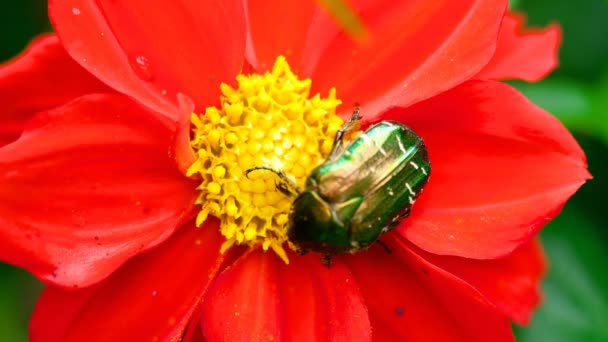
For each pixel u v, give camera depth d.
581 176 0.19
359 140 0.19
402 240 0.20
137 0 0.19
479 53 0.19
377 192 0.19
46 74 0.19
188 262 0.20
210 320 0.19
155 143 0.19
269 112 0.20
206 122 0.20
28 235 0.19
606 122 0.23
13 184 0.18
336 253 0.19
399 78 0.20
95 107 0.19
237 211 0.20
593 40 0.23
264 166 0.20
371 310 0.20
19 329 0.22
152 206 0.19
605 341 0.23
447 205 0.20
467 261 0.20
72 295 0.19
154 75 0.19
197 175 0.20
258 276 0.20
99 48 0.19
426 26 0.20
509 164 0.20
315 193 0.19
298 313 0.20
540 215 0.19
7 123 0.19
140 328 0.19
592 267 0.23
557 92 0.23
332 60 0.20
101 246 0.19
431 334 0.20
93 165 0.19
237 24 0.19
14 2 0.22
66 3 0.19
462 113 0.20
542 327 0.23
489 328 0.20
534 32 0.21
